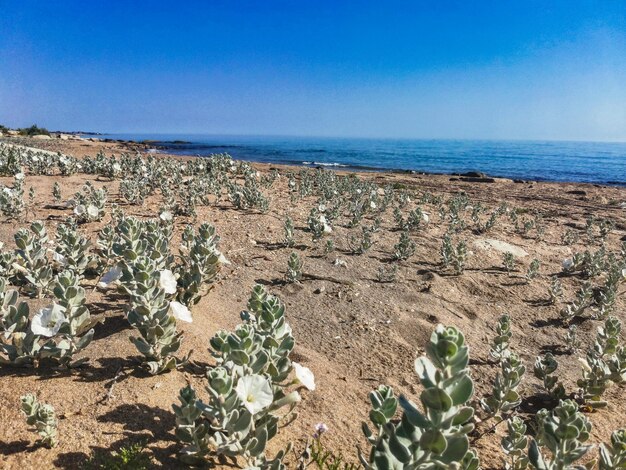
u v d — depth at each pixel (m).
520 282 7.04
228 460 2.57
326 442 3.01
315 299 5.78
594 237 10.27
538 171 42.38
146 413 2.85
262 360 2.42
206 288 5.33
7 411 2.73
